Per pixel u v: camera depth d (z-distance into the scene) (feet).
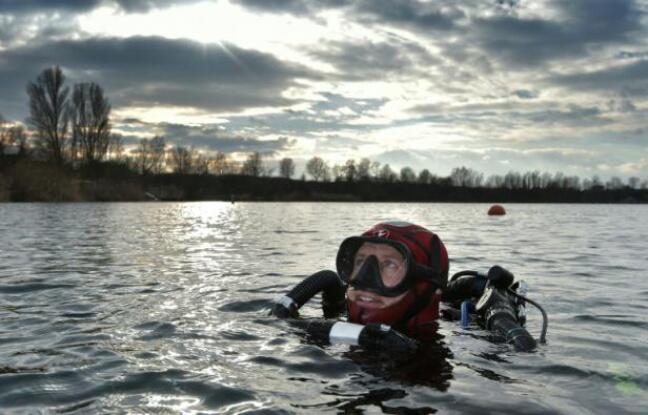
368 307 14.61
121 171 215.92
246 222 72.13
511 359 11.85
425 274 14.65
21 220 66.69
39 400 9.23
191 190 267.59
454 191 349.00
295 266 27.14
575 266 28.86
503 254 34.35
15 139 214.48
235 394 9.56
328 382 10.24
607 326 15.35
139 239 43.29
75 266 26.81
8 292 19.62
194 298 18.56
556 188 363.76
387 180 353.51
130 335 13.62
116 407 8.95
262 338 13.39
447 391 9.75
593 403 9.17
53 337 13.42
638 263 30.32
